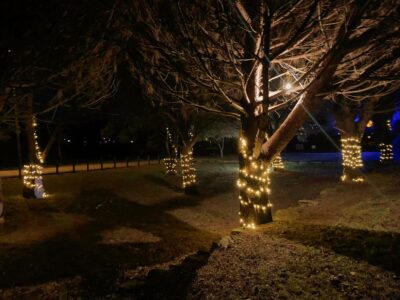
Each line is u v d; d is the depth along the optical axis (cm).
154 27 878
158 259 1012
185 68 1002
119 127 3120
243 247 795
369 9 803
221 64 1012
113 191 2097
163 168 3153
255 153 1016
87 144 5072
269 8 791
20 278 871
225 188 2291
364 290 553
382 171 2167
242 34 991
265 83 873
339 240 801
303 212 1266
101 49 1034
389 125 2820
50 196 1920
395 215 999
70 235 1255
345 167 1961
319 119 2908
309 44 979
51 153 4881
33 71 1007
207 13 857
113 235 1259
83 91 1297
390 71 998
